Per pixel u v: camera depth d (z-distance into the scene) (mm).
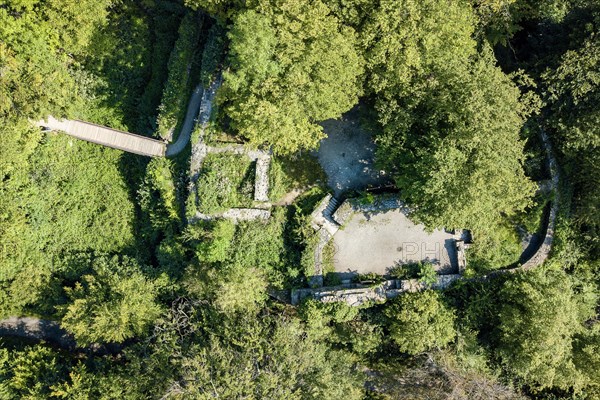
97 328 45781
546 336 40750
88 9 45625
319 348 45156
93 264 50812
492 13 43562
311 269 46469
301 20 37500
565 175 45812
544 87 43250
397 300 46125
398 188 46781
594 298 46156
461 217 40000
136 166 51625
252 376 41406
